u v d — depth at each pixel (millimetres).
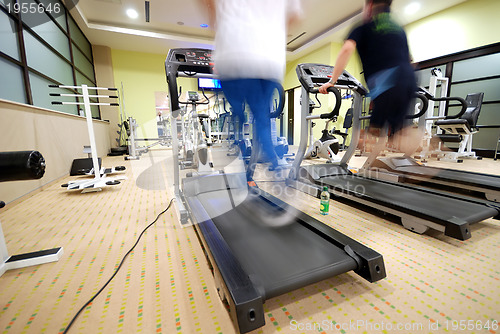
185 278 993
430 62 4691
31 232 1427
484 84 4141
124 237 1366
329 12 4871
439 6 4273
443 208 1412
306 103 2156
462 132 3467
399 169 2463
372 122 2191
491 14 3812
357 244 968
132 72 6656
